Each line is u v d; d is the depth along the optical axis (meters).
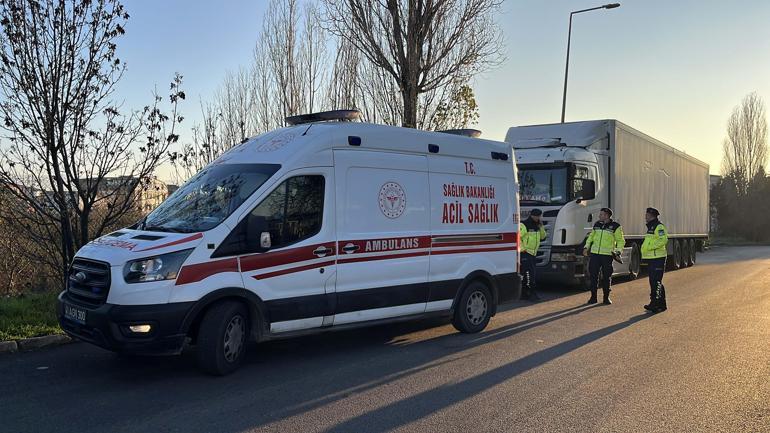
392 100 14.70
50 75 8.59
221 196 6.16
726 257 27.72
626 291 13.15
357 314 6.75
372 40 13.82
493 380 5.86
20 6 8.23
